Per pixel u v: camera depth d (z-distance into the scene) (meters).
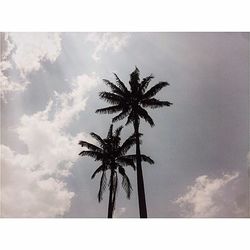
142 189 20.19
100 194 24.78
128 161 25.16
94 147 26.42
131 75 25.44
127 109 24.53
